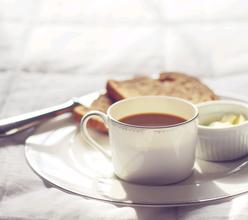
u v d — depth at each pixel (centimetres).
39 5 138
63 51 117
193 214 67
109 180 72
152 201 67
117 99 88
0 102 94
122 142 71
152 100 77
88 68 111
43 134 82
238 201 68
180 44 119
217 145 75
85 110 85
